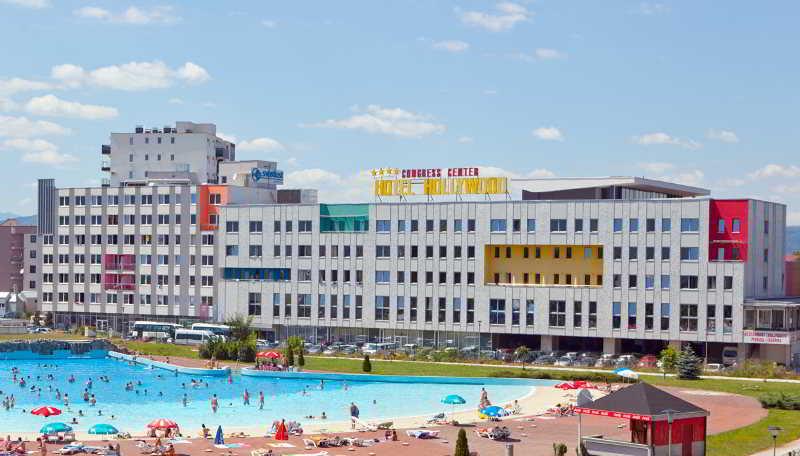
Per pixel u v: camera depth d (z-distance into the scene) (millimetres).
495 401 116250
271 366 147375
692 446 74312
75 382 139500
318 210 184500
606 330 159750
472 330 169875
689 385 125062
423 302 173875
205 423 101500
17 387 134000
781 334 147125
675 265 155250
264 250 190000
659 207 156750
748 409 104875
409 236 175625
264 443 86250
